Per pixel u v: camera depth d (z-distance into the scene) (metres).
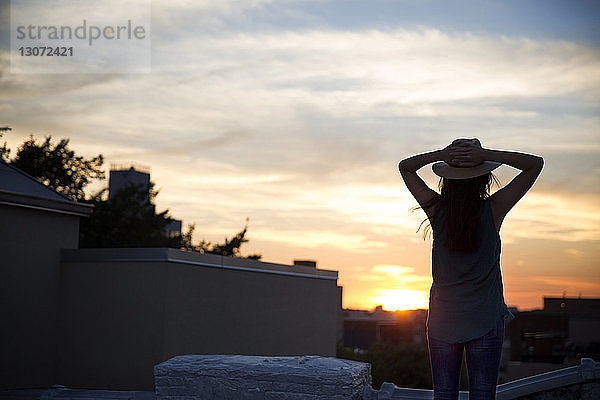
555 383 6.41
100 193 37.22
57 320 16.84
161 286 15.91
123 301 16.27
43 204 16.45
